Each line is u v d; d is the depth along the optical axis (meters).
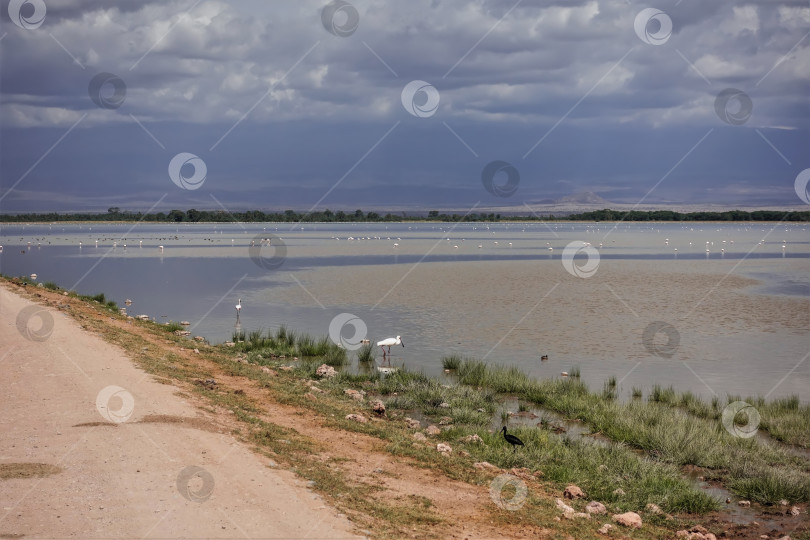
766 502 14.78
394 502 11.75
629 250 105.62
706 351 30.77
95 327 25.36
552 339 33.25
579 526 12.01
